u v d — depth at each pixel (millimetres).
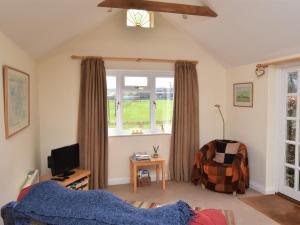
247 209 3330
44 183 1352
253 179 4148
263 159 3906
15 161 2424
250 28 3355
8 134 2117
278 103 3779
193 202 3570
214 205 3463
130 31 4293
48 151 4031
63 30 3133
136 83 4469
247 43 3715
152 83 4539
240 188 3814
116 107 4383
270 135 3834
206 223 1146
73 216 1150
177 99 4457
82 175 3498
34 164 3467
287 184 3721
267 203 3520
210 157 4246
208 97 4754
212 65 4734
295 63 3414
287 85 3654
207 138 4777
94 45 4141
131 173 4371
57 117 4047
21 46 2707
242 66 4352
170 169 4523
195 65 4586
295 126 3521
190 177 4535
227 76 4793
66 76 4055
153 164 4234
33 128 3432
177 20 4152
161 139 4562
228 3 3133
